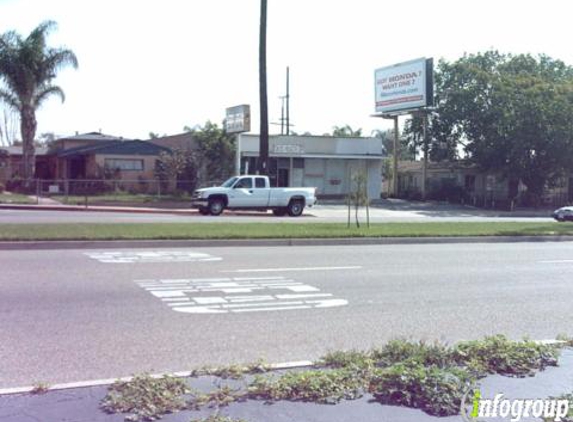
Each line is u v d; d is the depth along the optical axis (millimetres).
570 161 50562
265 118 34938
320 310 9078
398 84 51625
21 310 8531
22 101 41125
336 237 17984
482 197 51938
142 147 44000
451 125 54875
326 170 49406
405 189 57000
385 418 4805
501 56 59281
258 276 11742
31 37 40844
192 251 15312
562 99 50281
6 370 6082
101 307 8836
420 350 6246
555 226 24438
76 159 47219
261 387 5234
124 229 17938
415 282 11602
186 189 41875
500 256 15820
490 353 6234
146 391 5078
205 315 8555
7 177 50156
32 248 15039
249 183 31594
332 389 5250
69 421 4613
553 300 10281
